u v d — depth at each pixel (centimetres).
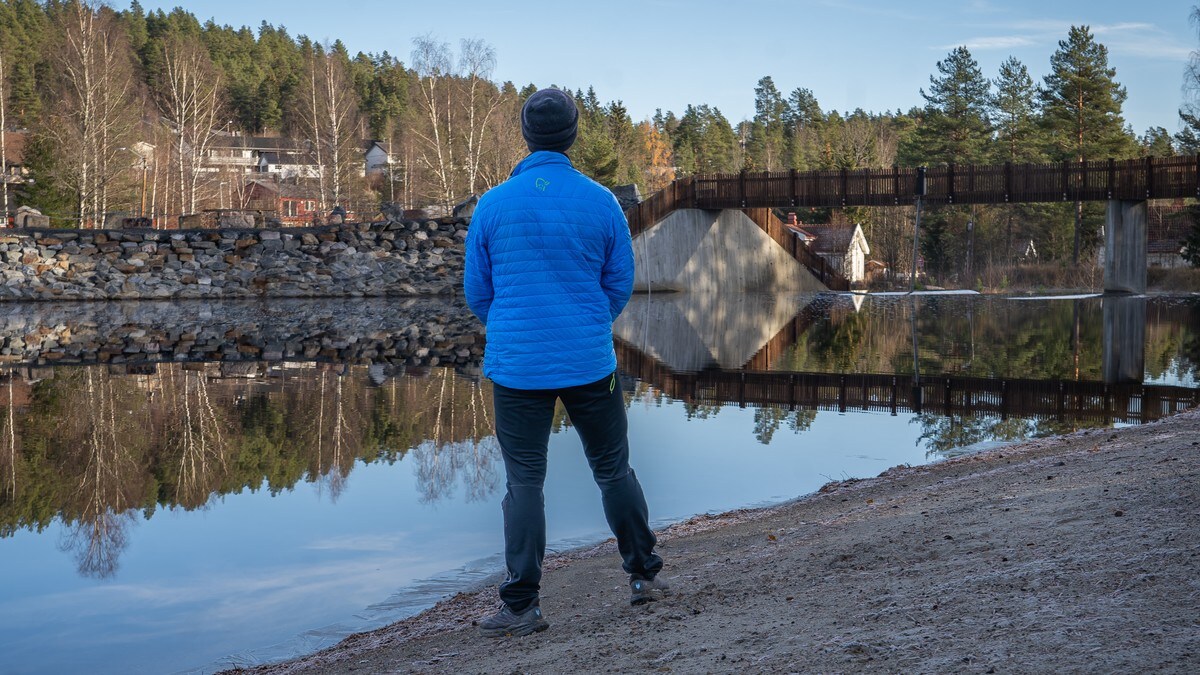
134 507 689
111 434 960
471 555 558
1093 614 254
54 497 718
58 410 1099
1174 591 263
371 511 670
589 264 335
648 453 852
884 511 507
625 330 2191
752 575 392
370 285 3466
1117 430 747
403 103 12225
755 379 1366
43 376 1388
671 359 1620
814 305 3203
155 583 514
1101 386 1245
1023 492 472
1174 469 449
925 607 288
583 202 332
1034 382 1297
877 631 271
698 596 366
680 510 648
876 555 384
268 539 601
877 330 2202
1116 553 310
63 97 4712
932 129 6425
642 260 3869
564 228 329
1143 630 236
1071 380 1309
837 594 329
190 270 3297
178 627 446
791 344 1877
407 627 420
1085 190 3434
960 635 254
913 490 596
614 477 360
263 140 10531
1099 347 1761
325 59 6044
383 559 552
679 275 3991
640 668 274
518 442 346
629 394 1224
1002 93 6638
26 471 799
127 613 466
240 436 953
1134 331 2100
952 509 462
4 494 727
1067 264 5047
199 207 5834
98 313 2619
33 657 411
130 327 2209
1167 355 1612
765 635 288
